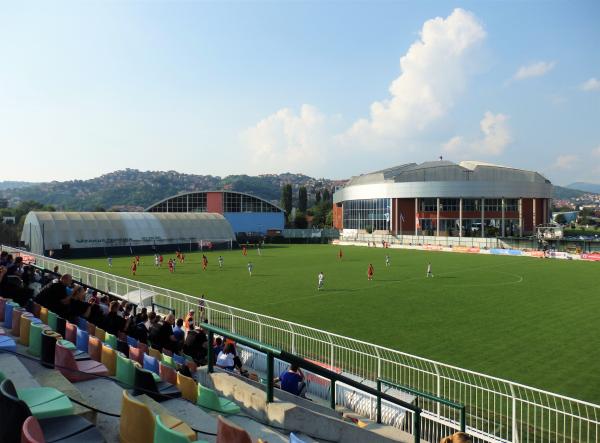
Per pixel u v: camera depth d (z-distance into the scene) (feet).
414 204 346.13
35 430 11.36
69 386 20.45
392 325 84.74
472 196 318.65
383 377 55.26
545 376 57.88
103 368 24.36
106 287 95.86
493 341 73.72
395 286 132.67
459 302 107.24
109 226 261.65
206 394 21.22
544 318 89.97
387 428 34.27
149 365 31.32
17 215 546.26
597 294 117.70
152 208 356.79
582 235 359.87
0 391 12.35
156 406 19.79
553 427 44.42
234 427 14.42
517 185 321.32
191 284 137.49
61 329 35.14
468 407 48.44
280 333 73.77
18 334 31.73
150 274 162.20
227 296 116.57
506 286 132.16
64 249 238.48
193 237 293.64
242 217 372.79
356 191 364.38
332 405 30.32
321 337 75.66
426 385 53.88
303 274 161.68
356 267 184.85
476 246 274.98
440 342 73.31
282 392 26.22
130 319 51.62
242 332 73.87
